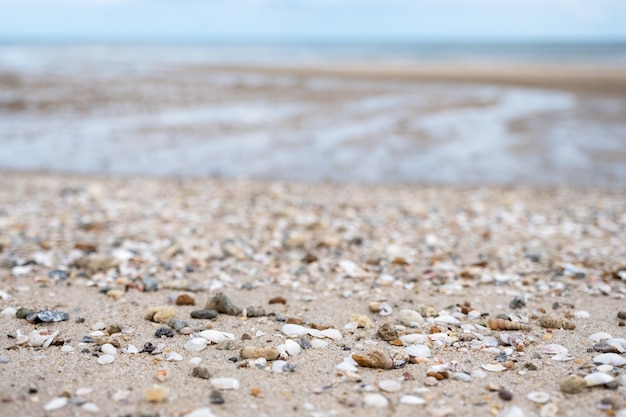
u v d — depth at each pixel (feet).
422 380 2.39
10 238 3.74
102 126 8.92
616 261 3.53
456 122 9.63
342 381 2.39
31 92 12.17
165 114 10.10
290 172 6.34
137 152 7.24
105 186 5.55
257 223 4.18
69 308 2.89
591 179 6.21
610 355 2.50
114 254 3.47
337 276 3.31
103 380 2.36
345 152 7.34
